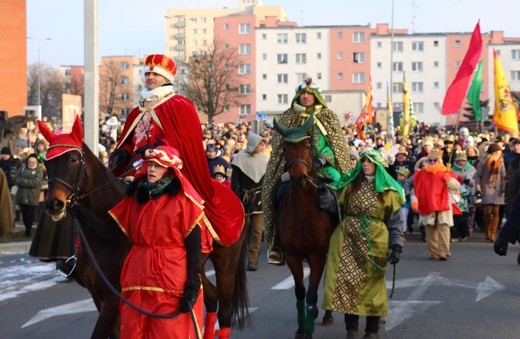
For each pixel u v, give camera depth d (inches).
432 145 833.5
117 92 4566.9
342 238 338.0
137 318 227.5
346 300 332.5
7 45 2159.2
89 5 649.6
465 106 2935.5
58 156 260.2
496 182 714.8
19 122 1153.4
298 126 350.3
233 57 3390.7
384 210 336.8
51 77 4013.3
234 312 328.5
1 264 577.6
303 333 347.6
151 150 230.1
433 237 603.8
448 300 435.2
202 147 289.9
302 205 339.0
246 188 555.2
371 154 336.8
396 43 4008.4
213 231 291.4
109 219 272.7
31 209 703.7
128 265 233.5
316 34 3973.9
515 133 938.7
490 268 556.1
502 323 377.4
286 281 502.9
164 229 229.1
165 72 294.5
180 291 228.8
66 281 501.4
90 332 360.8
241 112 3996.1
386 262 337.7
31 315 398.0
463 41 4010.8
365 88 3978.8
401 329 365.4
